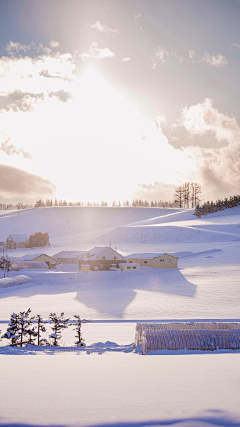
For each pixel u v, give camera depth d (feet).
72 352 54.60
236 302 166.40
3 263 326.03
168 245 496.23
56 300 191.11
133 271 289.12
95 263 326.03
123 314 149.48
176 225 624.18
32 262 327.26
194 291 203.82
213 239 498.69
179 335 51.11
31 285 248.52
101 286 241.96
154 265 313.32
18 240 602.85
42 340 77.25
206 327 61.46
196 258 360.28
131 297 194.18
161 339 50.08
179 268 310.24
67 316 146.61
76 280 261.65
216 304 164.14
